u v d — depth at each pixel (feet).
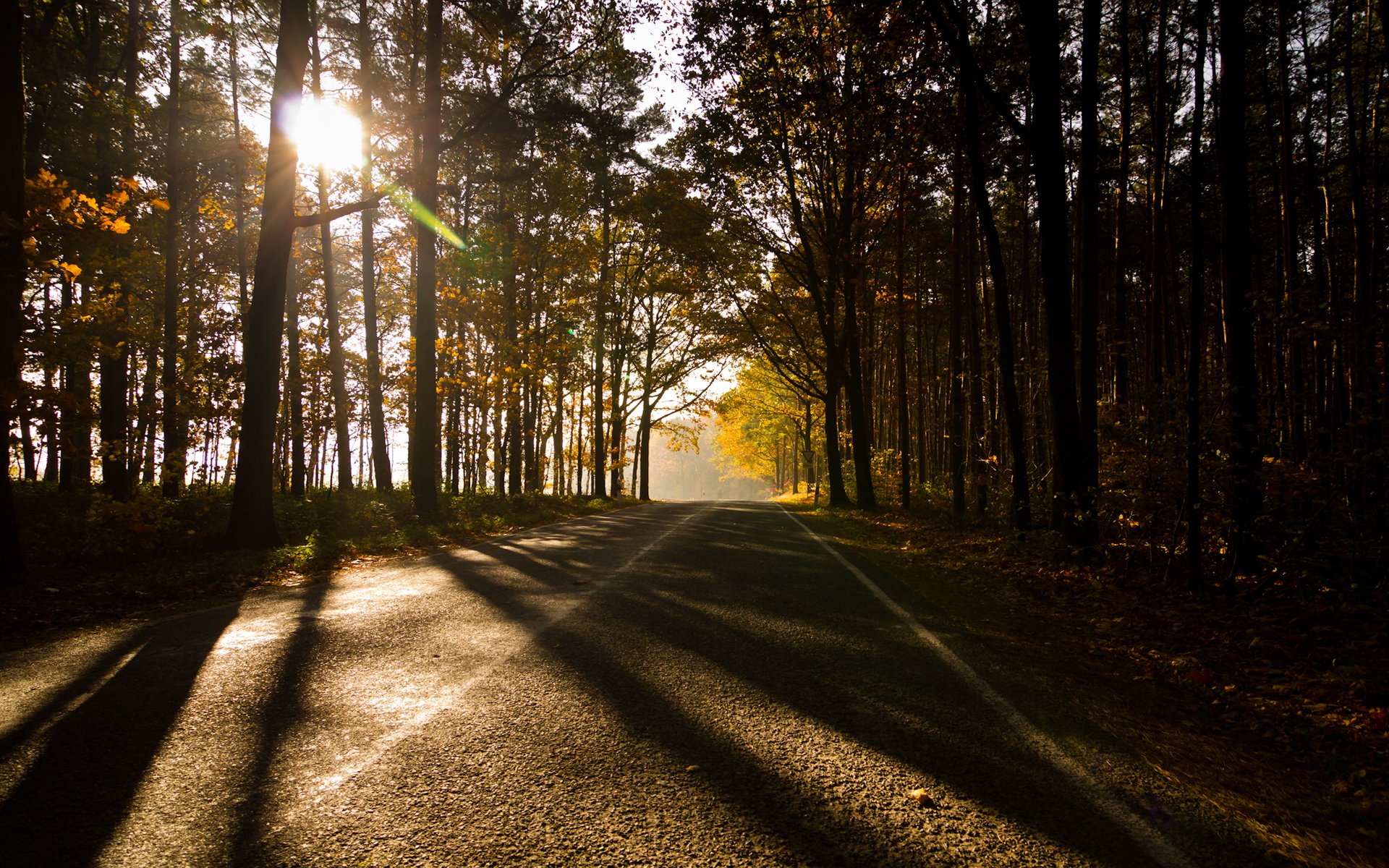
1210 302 61.93
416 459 54.95
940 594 25.62
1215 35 37.42
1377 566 22.47
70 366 40.06
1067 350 33.22
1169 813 9.05
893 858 7.68
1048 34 33.27
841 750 10.69
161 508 31.81
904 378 70.90
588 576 27.99
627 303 107.45
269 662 15.28
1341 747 12.07
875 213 70.08
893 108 39.50
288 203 36.63
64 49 44.91
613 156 67.36
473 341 86.48
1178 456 26.04
